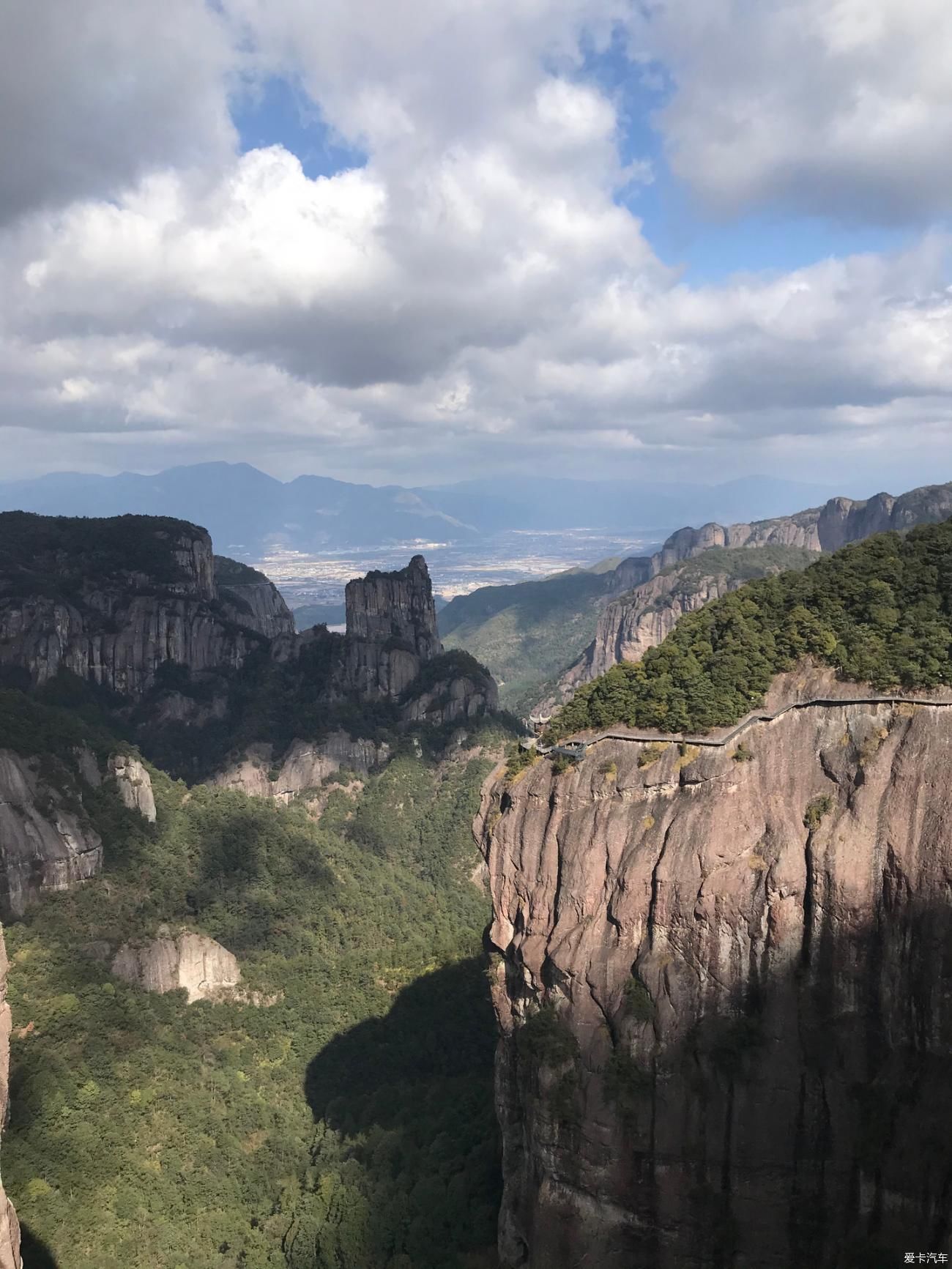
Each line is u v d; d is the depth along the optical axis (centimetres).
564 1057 6144
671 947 6028
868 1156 5441
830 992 5603
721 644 6806
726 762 6178
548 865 6706
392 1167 9050
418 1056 11650
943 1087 5266
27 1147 8594
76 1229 8075
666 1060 5900
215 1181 9312
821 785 5938
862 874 5538
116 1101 9731
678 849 6075
